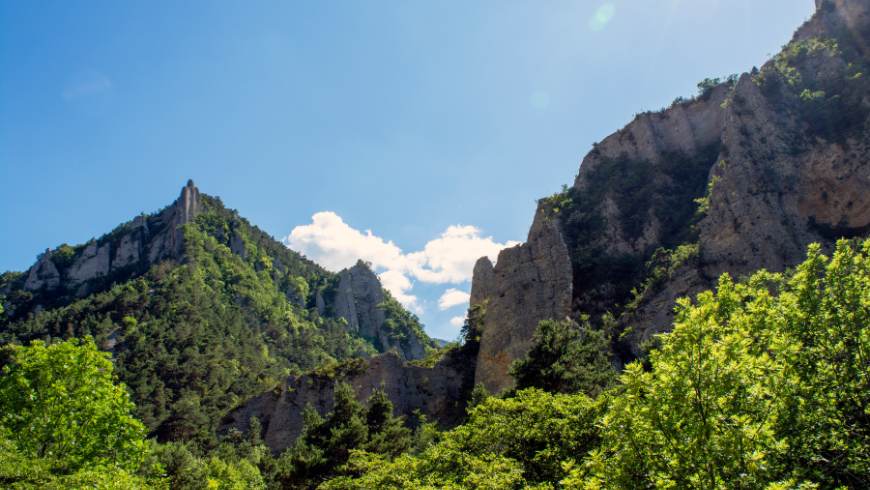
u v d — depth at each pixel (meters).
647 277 57.31
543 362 31.50
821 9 67.75
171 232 157.25
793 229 48.81
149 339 97.75
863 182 48.97
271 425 58.00
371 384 58.16
